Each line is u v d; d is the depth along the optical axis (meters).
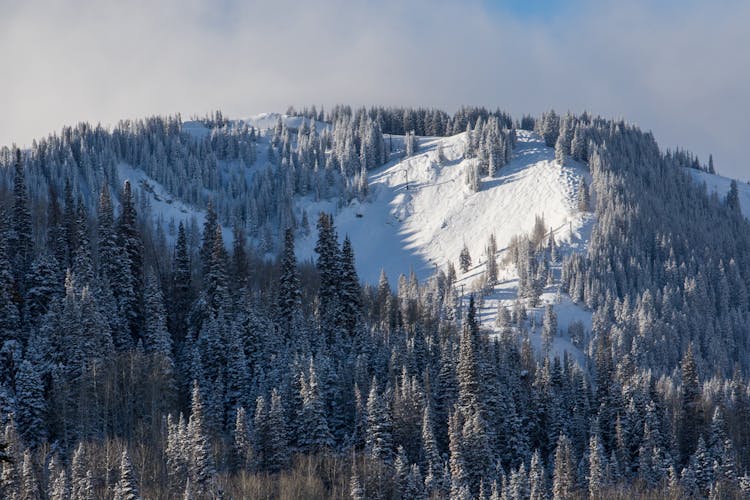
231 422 163.38
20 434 145.75
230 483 136.75
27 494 123.19
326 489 141.00
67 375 158.38
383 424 150.62
